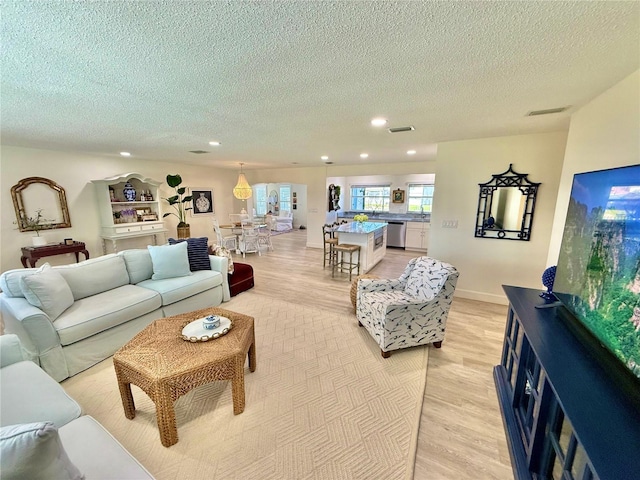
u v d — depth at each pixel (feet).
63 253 14.69
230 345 6.19
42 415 4.22
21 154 13.99
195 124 9.27
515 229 11.62
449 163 12.37
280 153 16.19
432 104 7.17
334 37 4.09
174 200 20.88
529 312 5.81
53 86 5.98
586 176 5.18
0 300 7.78
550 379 3.70
